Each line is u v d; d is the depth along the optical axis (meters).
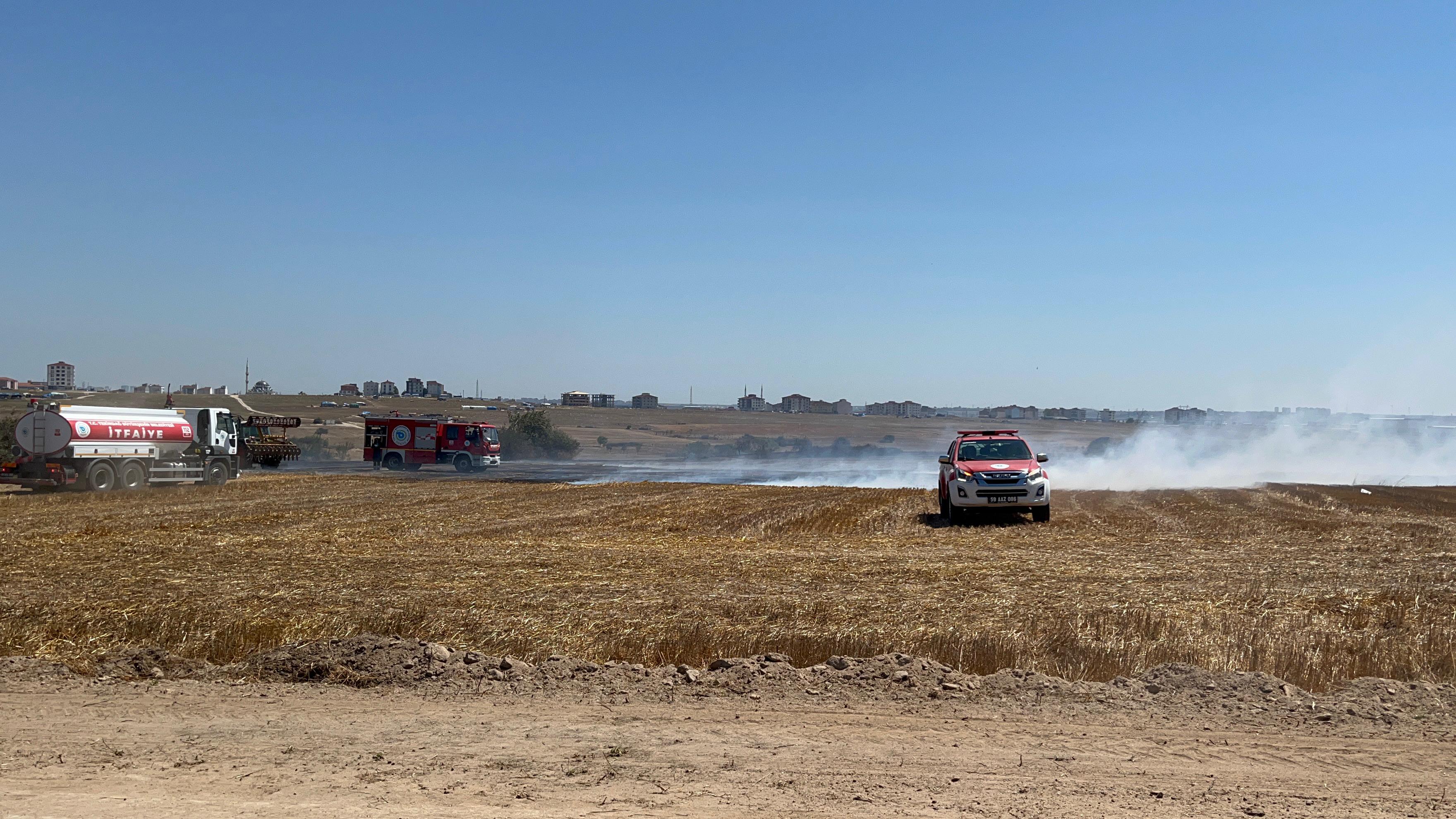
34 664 9.59
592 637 10.98
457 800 5.69
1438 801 5.74
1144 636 10.76
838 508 31.31
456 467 56.75
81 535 22.81
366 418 57.66
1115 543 20.88
